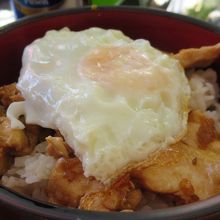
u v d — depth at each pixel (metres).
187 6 0.31
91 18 0.22
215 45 0.20
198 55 0.20
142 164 0.16
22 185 0.17
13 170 0.18
